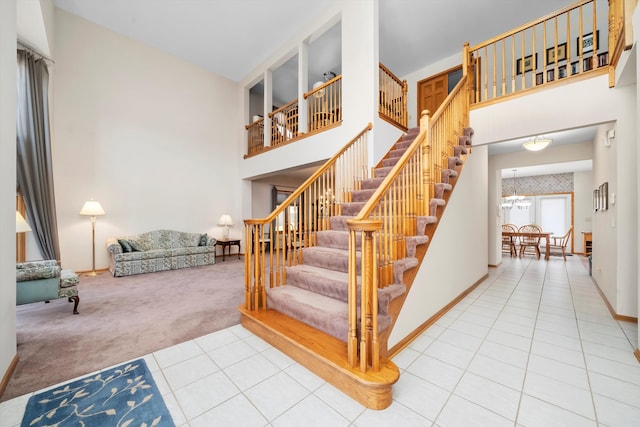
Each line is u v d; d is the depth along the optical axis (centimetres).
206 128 662
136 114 551
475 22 483
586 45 440
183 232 600
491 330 255
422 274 250
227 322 270
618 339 236
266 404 154
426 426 138
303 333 205
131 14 480
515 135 329
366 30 410
